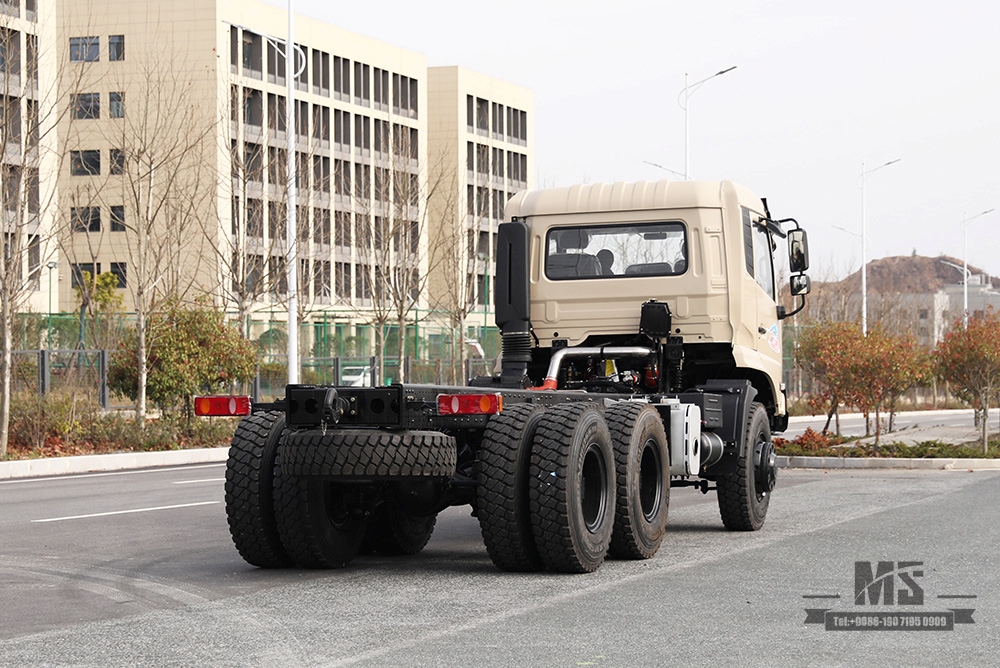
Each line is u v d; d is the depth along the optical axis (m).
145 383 26.69
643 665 6.50
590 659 6.63
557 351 12.47
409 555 11.03
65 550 11.20
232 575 9.67
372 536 10.80
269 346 43.81
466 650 6.86
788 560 10.24
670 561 10.28
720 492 12.48
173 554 10.92
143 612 8.07
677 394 12.43
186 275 42.94
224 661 6.64
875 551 10.73
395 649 6.90
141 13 62.72
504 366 12.37
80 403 26.28
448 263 62.94
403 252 48.97
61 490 17.72
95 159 56.88
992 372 24.47
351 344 50.31
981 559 10.22
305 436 9.02
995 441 26.14
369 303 69.62
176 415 27.72
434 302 72.94
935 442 23.41
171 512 14.48
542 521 9.30
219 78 58.41
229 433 27.30
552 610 8.03
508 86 91.31
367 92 77.19
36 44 31.86
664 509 10.77
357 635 7.29
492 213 88.06
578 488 9.42
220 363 27.50
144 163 32.28
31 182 28.34
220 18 63.28
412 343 54.44
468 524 13.63
